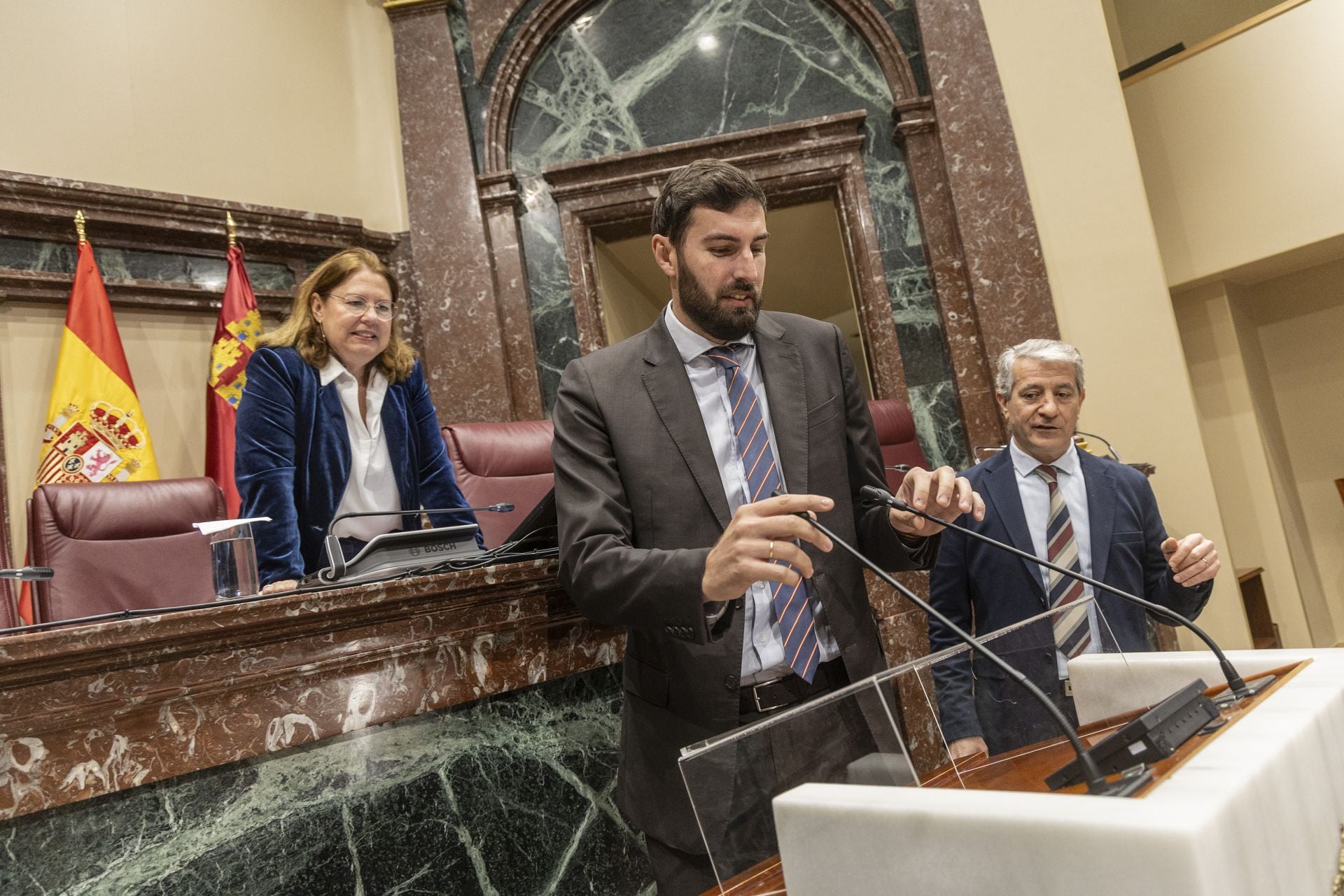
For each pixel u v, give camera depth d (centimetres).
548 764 170
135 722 123
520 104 480
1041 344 230
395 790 147
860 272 455
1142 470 298
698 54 477
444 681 156
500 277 459
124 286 399
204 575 270
